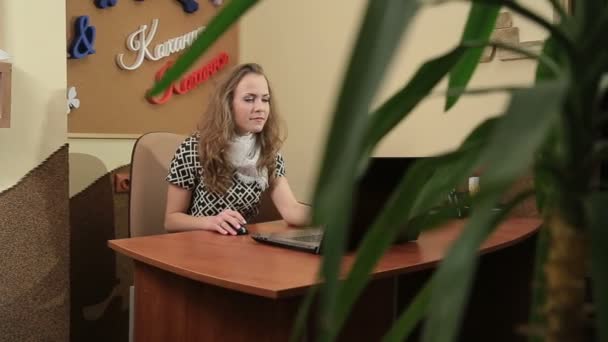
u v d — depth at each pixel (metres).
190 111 3.20
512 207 0.55
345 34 3.02
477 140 0.55
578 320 0.47
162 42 3.06
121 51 2.88
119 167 2.92
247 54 3.45
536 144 0.33
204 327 1.47
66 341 2.06
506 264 2.28
